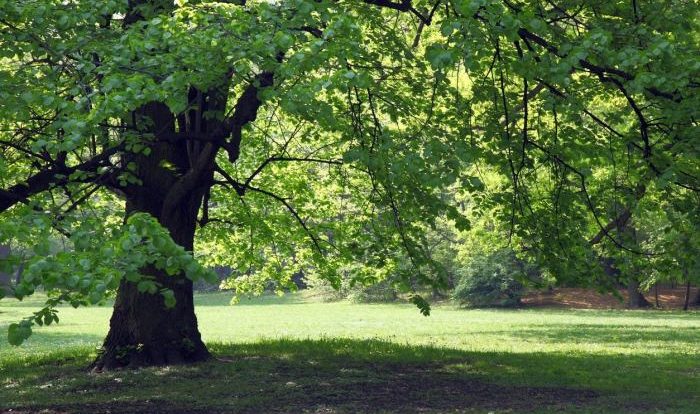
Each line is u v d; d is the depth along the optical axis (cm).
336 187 2064
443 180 1020
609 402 1236
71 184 1094
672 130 1211
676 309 5325
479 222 2511
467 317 4341
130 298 1595
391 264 1603
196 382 1398
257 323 3875
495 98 1430
